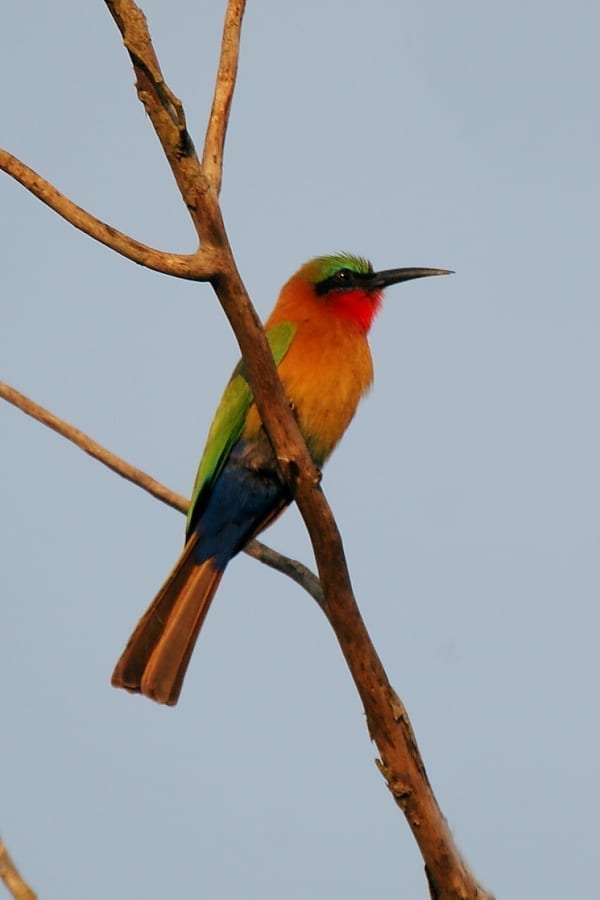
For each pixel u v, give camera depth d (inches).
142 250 331.9
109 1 327.6
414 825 352.2
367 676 355.9
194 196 333.7
